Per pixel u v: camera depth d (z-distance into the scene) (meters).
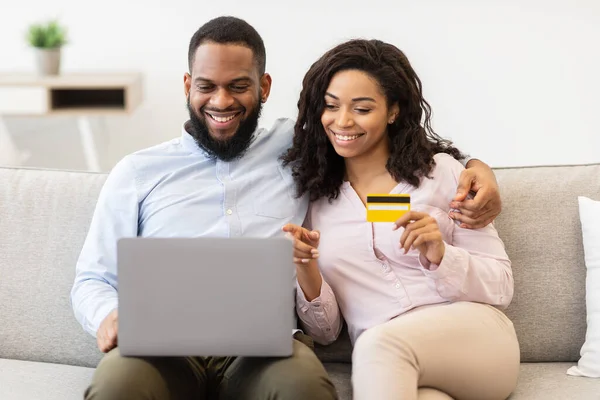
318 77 2.04
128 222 2.08
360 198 2.08
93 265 2.02
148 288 1.64
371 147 2.07
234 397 1.76
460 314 1.87
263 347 1.66
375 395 1.68
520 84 4.35
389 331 1.77
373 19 4.33
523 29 4.29
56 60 4.22
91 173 2.24
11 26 4.50
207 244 1.64
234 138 2.10
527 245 2.12
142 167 2.11
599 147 4.38
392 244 1.99
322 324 2.03
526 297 2.11
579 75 4.32
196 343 1.66
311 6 4.34
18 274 2.14
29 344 2.12
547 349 2.10
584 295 2.10
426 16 4.31
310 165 2.10
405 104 2.07
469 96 4.38
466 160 2.16
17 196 2.20
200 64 2.06
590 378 1.98
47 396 1.87
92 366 2.11
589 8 4.23
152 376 1.66
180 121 4.55
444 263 1.88
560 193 2.15
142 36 4.45
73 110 4.15
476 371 1.82
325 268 2.05
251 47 2.10
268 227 2.08
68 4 4.44
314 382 1.64
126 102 4.10
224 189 2.08
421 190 2.03
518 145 4.41
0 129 4.56
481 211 1.96
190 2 4.39
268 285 1.65
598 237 2.05
